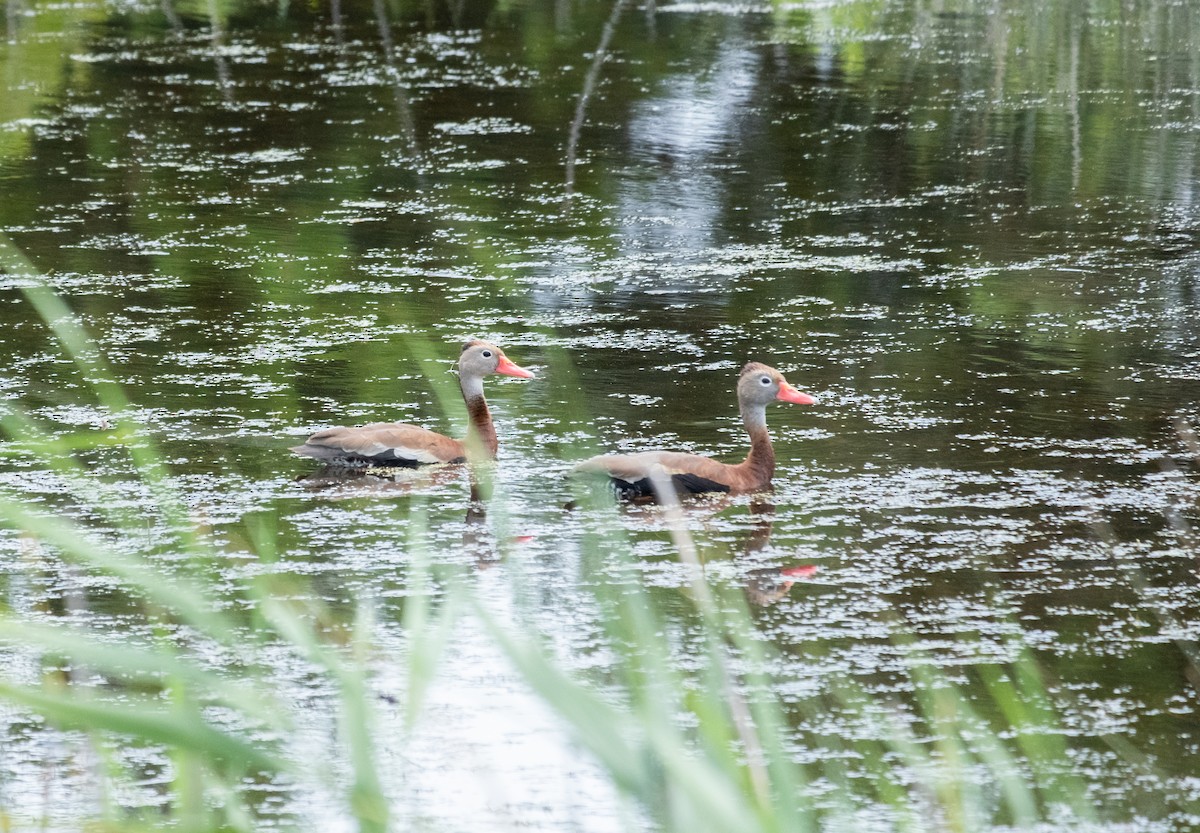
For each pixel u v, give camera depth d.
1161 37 39.91
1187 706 9.92
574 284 20.92
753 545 12.48
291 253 22.27
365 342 18.30
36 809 8.52
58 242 22.70
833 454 14.65
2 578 11.69
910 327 18.95
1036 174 27.12
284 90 33.72
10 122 30.58
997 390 16.58
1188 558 12.16
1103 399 16.27
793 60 36.94
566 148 28.83
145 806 8.59
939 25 41.84
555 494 13.69
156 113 31.55
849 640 10.80
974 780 9.06
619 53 37.72
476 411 14.91
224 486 13.70
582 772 9.03
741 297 20.30
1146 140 29.47
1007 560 12.14
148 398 16.09
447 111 31.73
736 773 5.85
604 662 10.34
